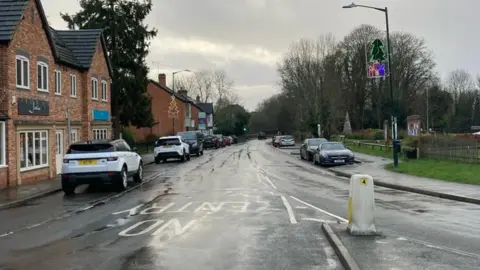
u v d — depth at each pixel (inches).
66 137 1064.8
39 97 925.8
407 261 294.0
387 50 1015.0
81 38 1258.0
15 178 816.3
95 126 1243.2
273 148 2522.1
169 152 1432.1
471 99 3956.7
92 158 706.2
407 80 3107.8
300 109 3058.6
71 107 1110.4
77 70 1163.3
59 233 409.7
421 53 3134.8
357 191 370.0
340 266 291.0
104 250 340.5
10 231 424.2
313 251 327.9
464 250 326.6
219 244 351.6
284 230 400.5
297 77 3083.2
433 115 3393.2
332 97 2753.4
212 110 4384.8
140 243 359.6
